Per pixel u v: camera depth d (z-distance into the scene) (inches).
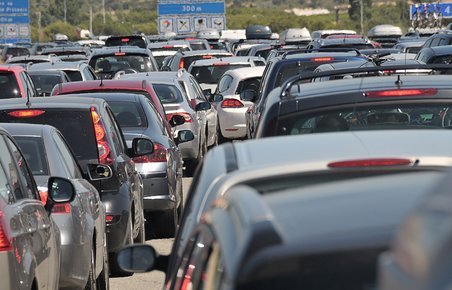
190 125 1647.4
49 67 2118.6
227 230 261.7
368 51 2346.2
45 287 640.4
